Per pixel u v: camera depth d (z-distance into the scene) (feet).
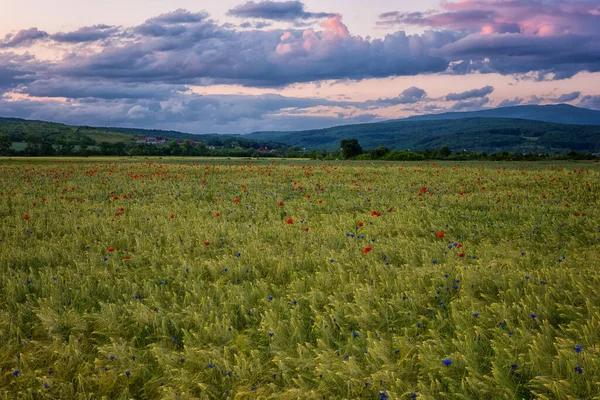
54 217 34.19
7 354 13.52
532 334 13.56
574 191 45.55
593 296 15.35
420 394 10.52
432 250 22.81
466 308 15.78
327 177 69.97
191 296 17.57
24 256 23.17
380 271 19.45
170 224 30.48
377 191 49.32
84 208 39.40
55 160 175.73
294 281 18.83
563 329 13.43
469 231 27.89
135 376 12.57
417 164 137.59
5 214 37.91
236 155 341.00
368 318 15.01
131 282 19.38
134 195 49.14
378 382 11.47
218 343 14.25
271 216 35.01
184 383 11.99
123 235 27.86
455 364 12.14
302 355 13.04
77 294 17.83
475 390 10.87
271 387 11.67
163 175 75.72
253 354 13.09
